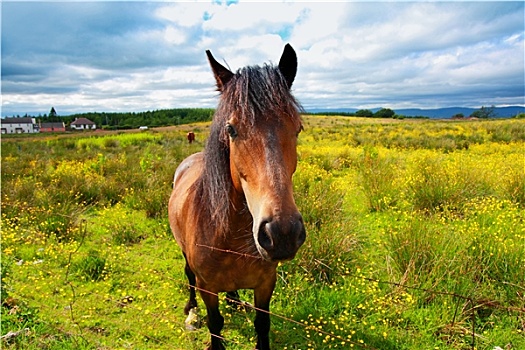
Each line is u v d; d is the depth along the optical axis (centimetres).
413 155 1169
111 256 451
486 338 272
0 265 395
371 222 558
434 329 289
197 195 238
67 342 284
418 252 363
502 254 352
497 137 1691
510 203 552
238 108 178
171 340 299
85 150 1786
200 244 231
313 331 300
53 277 395
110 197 739
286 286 356
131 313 335
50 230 528
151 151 1491
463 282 323
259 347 271
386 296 330
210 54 215
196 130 3644
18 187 725
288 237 153
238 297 343
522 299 308
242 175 181
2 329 300
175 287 378
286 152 176
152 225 575
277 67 196
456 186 602
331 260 380
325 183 658
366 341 284
